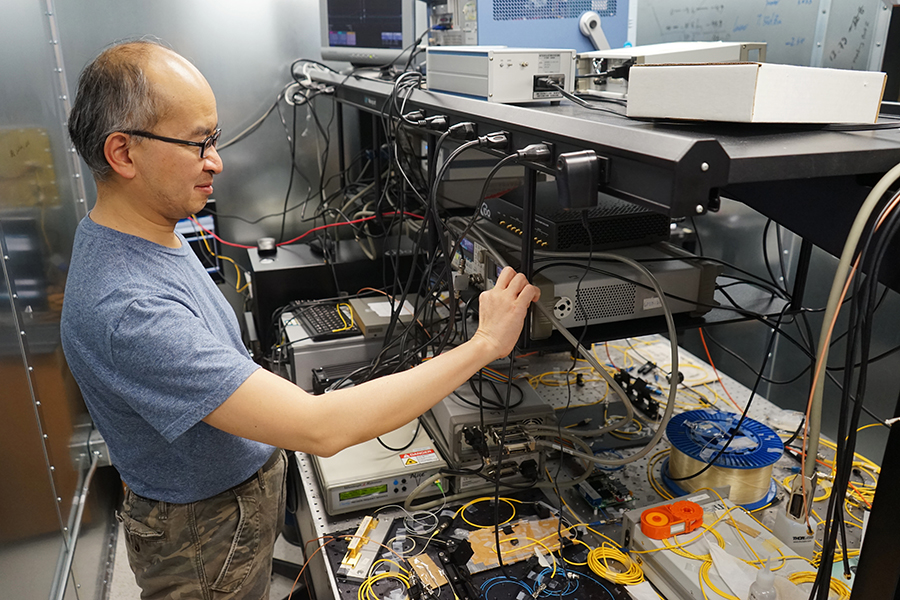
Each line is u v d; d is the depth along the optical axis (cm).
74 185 220
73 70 223
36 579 139
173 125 92
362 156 270
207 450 112
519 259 143
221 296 122
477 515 147
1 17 156
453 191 203
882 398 182
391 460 154
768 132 85
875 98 89
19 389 144
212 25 239
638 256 146
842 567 125
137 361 91
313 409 92
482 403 151
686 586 117
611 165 82
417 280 235
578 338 130
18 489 135
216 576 121
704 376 210
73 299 98
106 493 222
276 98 254
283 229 265
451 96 134
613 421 184
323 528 147
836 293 78
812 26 181
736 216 225
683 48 136
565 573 130
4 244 144
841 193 94
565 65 124
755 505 149
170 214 101
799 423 184
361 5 212
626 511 136
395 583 129
